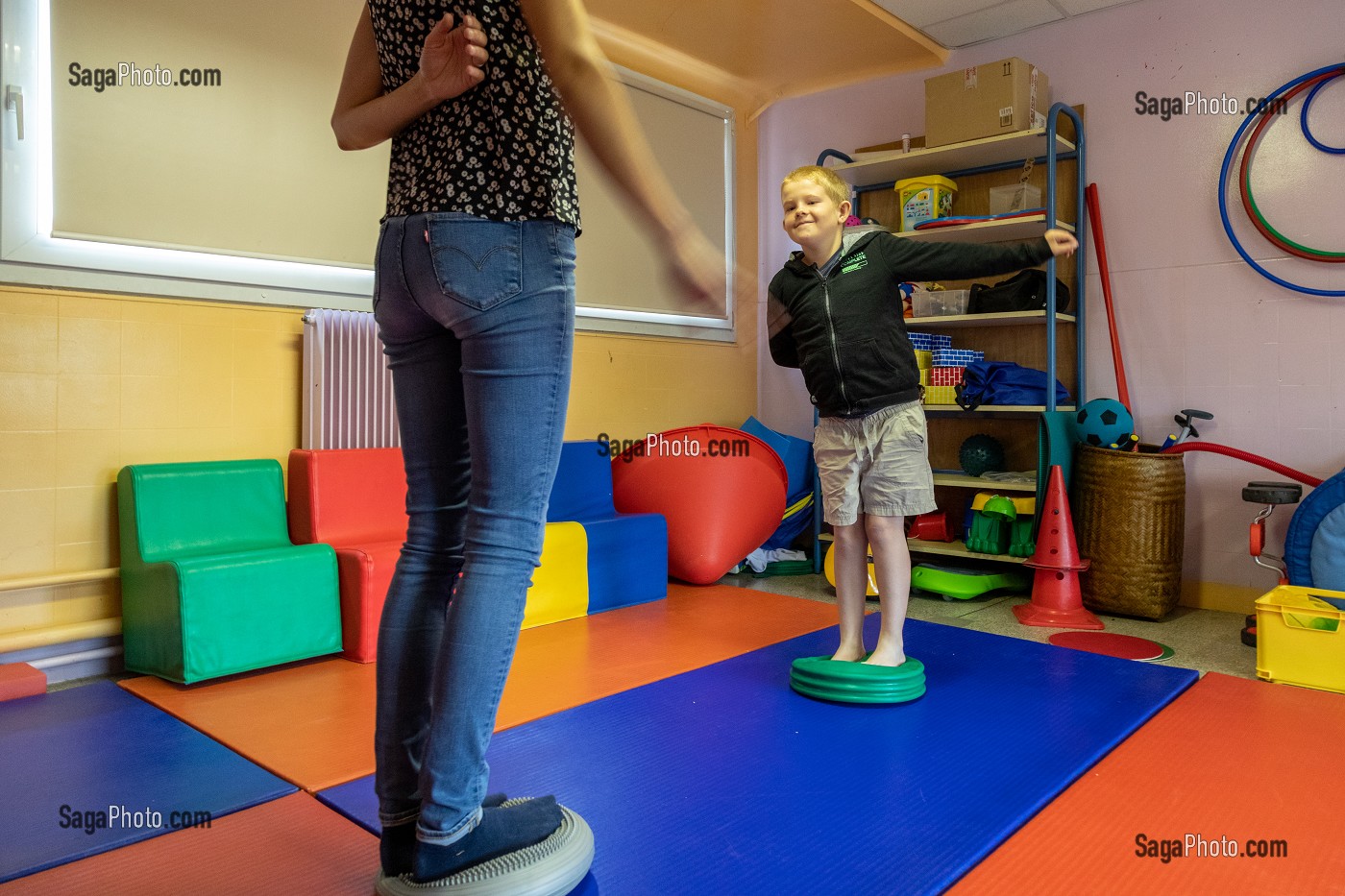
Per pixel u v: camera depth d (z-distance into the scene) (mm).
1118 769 1774
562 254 1138
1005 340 4070
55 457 2531
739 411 4715
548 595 3102
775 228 4633
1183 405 3617
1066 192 3922
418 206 1094
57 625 2529
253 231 2896
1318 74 3248
